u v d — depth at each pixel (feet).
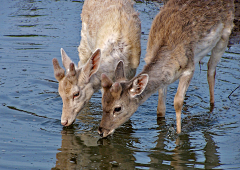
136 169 29.32
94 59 36.70
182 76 36.19
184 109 41.83
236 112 40.68
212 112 40.83
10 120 37.96
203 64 54.24
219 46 40.57
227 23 39.40
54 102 42.57
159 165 29.96
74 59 53.47
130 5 45.52
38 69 50.75
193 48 36.24
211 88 42.55
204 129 37.06
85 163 30.19
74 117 37.11
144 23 68.13
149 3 80.94
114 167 29.58
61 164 29.91
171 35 35.70
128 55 40.65
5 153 31.48
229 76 49.78
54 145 33.32
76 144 33.71
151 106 43.27
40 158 30.86
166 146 33.58
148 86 34.78
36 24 68.03
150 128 37.60
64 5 80.64
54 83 47.32
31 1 83.35
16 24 67.77
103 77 33.30
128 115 34.65
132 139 35.04
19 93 44.11
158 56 35.50
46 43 59.16
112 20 42.11
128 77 42.11
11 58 53.52
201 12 37.14
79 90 36.60
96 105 43.04
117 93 33.22
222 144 33.68
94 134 36.04
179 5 37.52
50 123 37.93
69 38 61.31
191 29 36.14
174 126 37.96
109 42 40.60
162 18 37.27
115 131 36.86
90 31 45.03
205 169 29.25
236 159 30.76
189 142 34.32
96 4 46.37
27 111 40.19
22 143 33.42
